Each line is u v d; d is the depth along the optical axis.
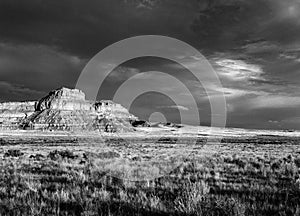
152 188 12.11
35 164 20.97
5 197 10.35
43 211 8.45
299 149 46.75
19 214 8.09
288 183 13.15
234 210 7.99
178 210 8.37
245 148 49.94
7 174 15.80
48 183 13.20
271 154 33.12
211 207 8.58
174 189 12.04
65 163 20.39
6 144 65.06
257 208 8.94
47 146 55.34
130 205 9.23
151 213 8.48
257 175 15.91
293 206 9.35
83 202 9.28
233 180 14.47
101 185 12.82
